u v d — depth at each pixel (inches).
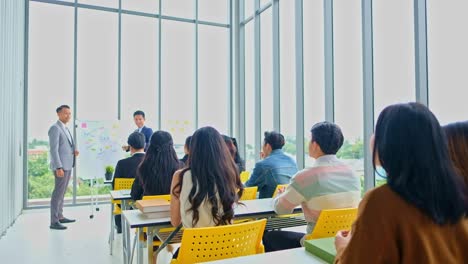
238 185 81.4
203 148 77.0
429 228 30.2
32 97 221.5
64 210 218.8
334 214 72.2
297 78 186.5
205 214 75.5
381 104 135.6
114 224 147.7
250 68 253.4
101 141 225.3
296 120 187.0
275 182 116.0
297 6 187.0
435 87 114.3
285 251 55.7
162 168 111.4
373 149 35.1
